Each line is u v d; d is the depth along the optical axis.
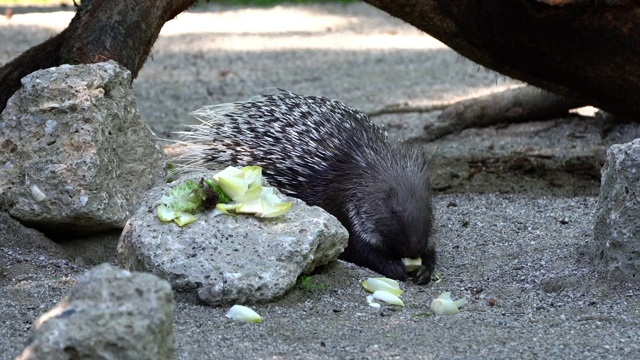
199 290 5.23
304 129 7.13
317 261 5.74
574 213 7.79
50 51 7.04
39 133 6.22
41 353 3.49
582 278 5.94
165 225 5.52
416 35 21.39
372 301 5.61
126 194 6.45
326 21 23.53
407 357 4.50
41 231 6.43
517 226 7.44
